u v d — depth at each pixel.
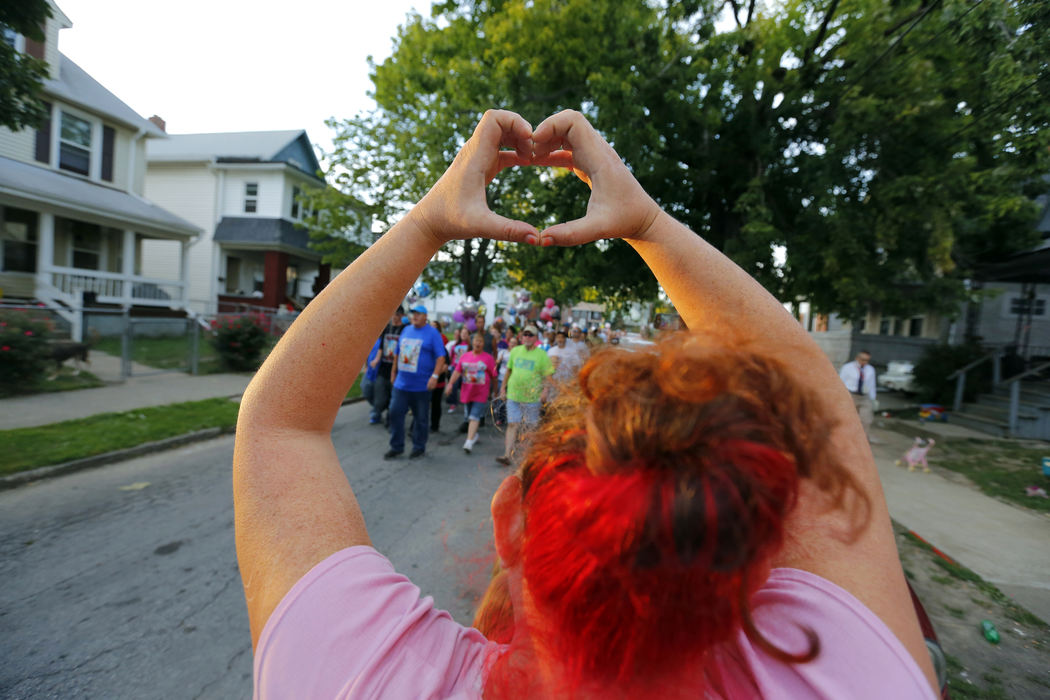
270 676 0.55
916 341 17.64
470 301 12.85
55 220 15.55
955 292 9.05
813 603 0.56
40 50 14.66
